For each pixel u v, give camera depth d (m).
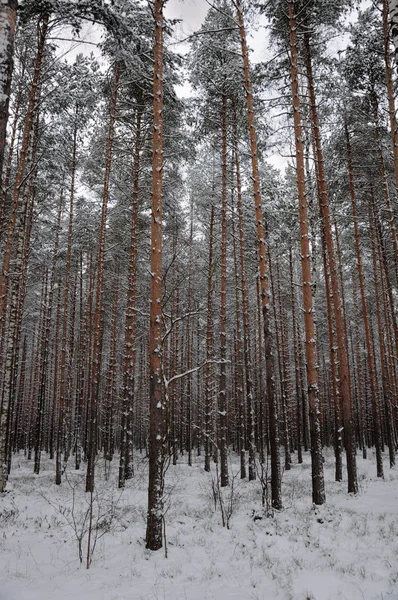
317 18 11.94
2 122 4.08
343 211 19.06
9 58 4.23
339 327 14.06
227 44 14.53
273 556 6.93
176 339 26.47
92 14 8.77
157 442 7.79
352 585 5.62
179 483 16.38
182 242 18.97
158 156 8.84
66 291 19.27
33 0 8.60
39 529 8.87
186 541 7.93
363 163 17.16
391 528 8.10
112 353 24.11
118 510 10.76
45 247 23.70
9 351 12.58
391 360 26.83
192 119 15.98
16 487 14.23
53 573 6.42
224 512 10.16
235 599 5.41
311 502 10.66
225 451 15.53
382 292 23.64
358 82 14.45
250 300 28.64
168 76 13.60
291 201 18.20
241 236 16.86
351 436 13.11
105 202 15.34
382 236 20.23
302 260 11.11
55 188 19.27
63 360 18.22
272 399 10.39
